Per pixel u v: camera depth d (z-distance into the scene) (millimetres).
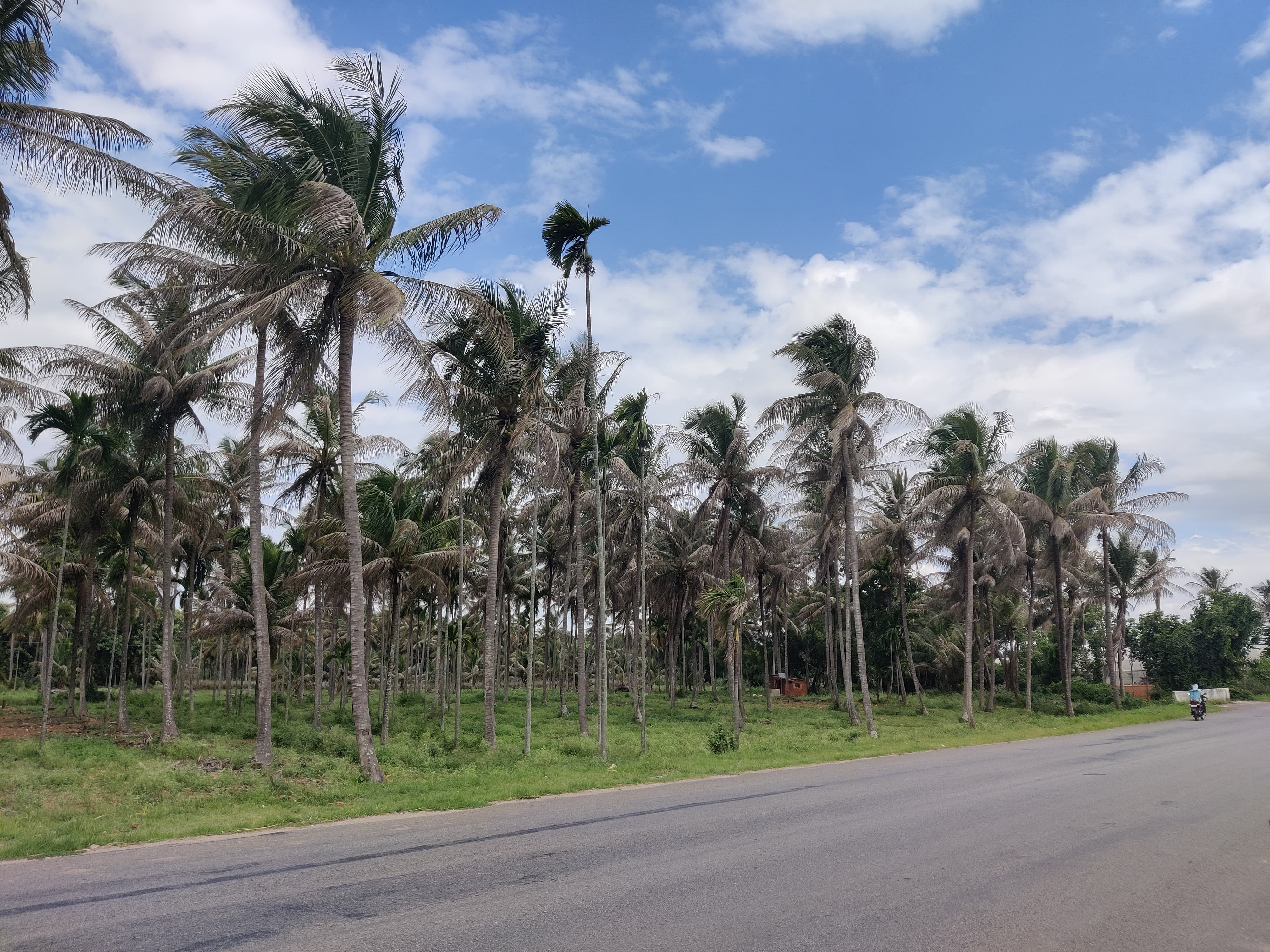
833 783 14141
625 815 10664
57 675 59031
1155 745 21797
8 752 20250
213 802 12414
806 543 50375
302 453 26688
